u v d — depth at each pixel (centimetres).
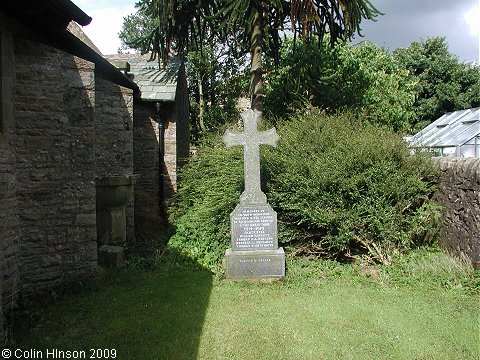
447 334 421
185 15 1112
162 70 1233
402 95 1553
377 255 668
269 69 1402
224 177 790
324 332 430
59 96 555
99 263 663
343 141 736
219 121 2061
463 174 629
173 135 1123
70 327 441
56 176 556
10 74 500
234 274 615
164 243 817
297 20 949
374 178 684
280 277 612
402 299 522
